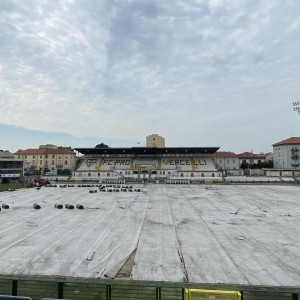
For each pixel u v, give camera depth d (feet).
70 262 55.52
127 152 326.24
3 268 52.37
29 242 68.64
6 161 277.23
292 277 49.39
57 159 421.18
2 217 98.53
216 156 451.53
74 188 209.56
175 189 203.21
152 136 414.41
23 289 41.11
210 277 49.11
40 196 157.69
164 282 46.68
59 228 82.64
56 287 42.52
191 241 70.08
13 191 185.47
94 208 117.60
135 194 168.66
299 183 263.29
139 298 39.55
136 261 56.44
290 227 85.05
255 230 81.30
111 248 64.28
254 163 458.09
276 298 40.29
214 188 213.05
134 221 92.38
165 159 326.24
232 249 64.18
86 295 40.75
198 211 111.24
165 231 79.61
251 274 50.52
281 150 406.21
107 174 300.61
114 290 42.45
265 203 133.18
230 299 30.30
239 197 155.94
